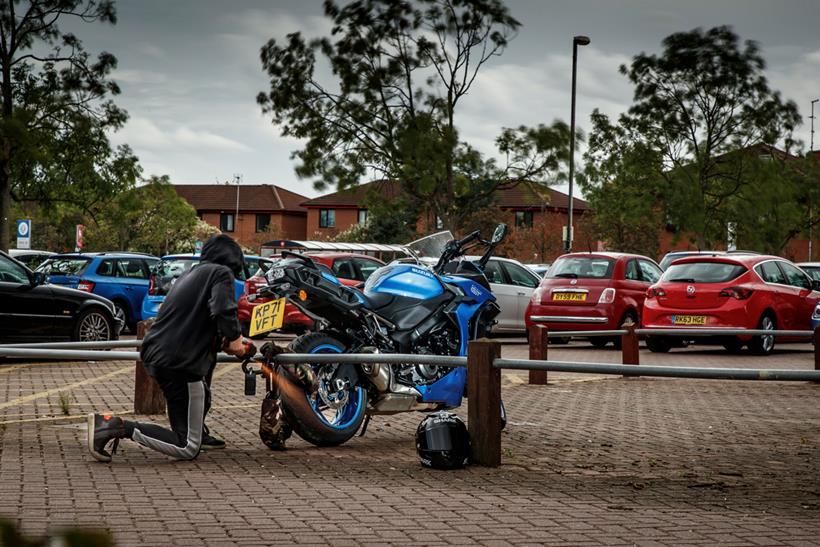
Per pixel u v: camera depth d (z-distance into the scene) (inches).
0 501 213.5
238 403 436.1
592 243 2605.8
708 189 1718.8
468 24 1491.1
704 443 331.9
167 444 269.7
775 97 1647.4
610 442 331.0
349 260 871.7
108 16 1402.6
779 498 237.5
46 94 1405.0
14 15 1375.5
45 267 896.3
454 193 1571.1
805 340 769.6
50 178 1445.6
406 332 313.4
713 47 1640.0
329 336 303.1
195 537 186.2
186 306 267.6
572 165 1512.1
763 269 746.2
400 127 1499.8
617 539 191.2
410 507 218.8
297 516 207.0
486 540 188.9
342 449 305.6
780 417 409.7
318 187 1535.4
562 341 869.2
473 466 276.5
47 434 323.6
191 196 4092.0
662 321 741.9
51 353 326.3
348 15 1493.6
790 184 1668.3
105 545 58.1
